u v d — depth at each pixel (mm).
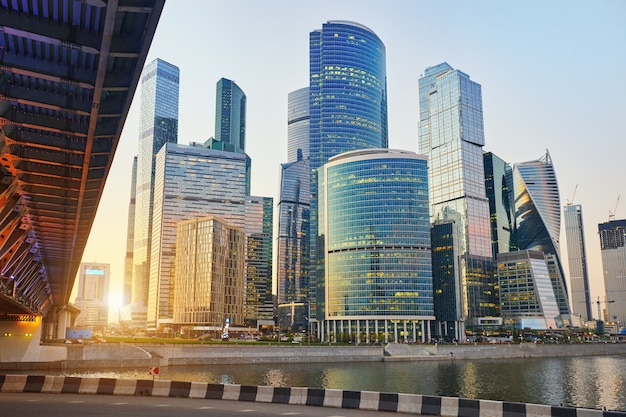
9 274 59875
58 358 128000
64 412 30078
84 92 29359
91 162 37188
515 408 31062
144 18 24000
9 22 22812
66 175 38344
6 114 30203
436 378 139500
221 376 128000
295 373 143500
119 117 31266
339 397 35906
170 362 153750
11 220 43906
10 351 120062
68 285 102688
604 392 114375
